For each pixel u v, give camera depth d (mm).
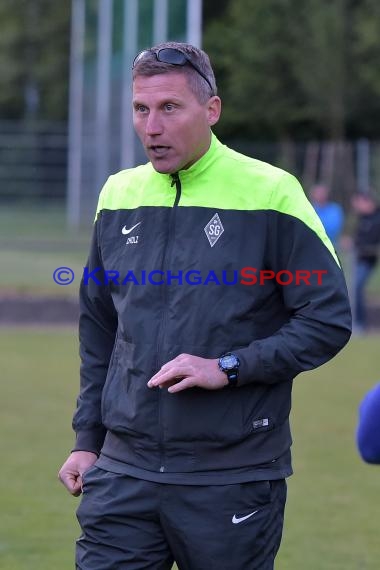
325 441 27812
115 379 11562
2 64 132875
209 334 10984
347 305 11164
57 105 136125
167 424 11039
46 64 135125
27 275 59562
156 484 11102
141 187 11688
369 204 49812
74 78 95812
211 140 11422
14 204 85188
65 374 37281
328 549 19234
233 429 11023
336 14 100875
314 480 24031
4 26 133750
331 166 80312
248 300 11094
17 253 69375
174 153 11141
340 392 34812
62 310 53000
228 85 117812
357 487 23516
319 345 11016
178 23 77125
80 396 12312
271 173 11312
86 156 85688
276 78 112000
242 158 11461
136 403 11188
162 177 11562
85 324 12320
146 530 11250
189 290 11055
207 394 11000
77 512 11781
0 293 54531
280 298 11383
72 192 85375
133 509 11211
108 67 84812
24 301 52938
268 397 11219
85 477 11664
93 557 11391
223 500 10992
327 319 10992
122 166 82375
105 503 11336
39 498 22391
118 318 11586
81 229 83500
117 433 11445
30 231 81312
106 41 85312
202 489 11023
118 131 83250
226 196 11266
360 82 102812
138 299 11281
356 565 18297
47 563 18188
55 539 19688
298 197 11273
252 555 11133
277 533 11445
